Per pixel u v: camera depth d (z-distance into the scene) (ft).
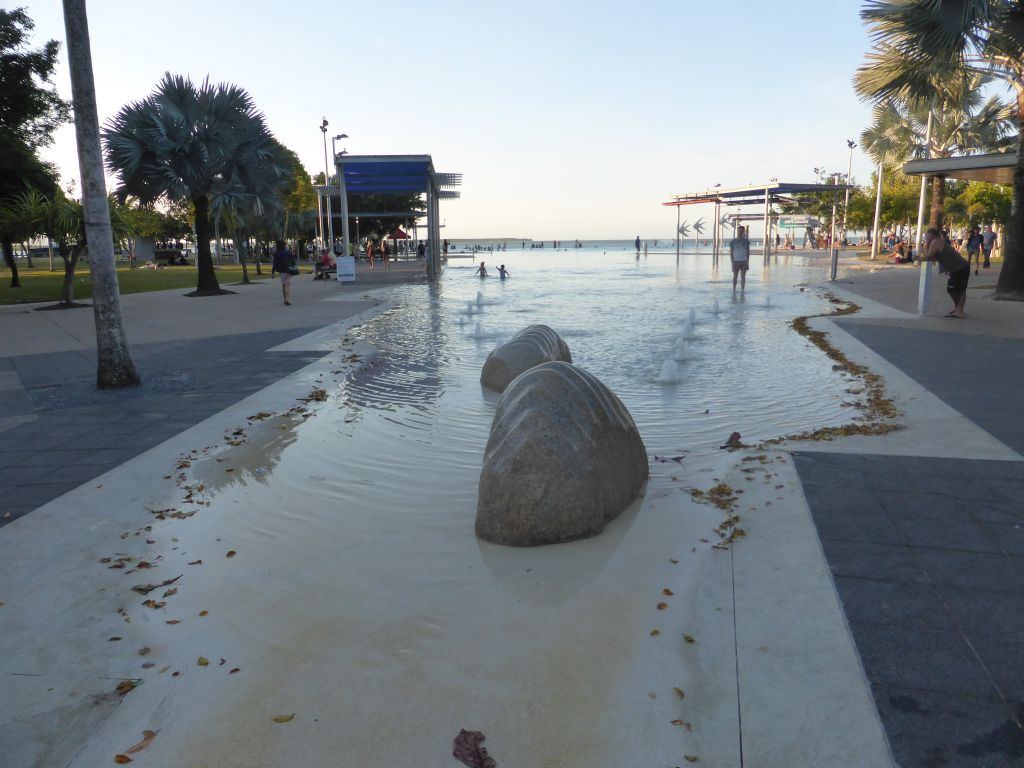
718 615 11.09
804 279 84.12
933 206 78.69
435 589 12.46
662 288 77.66
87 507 16.65
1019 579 11.66
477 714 9.10
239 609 11.96
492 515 14.32
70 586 12.84
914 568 12.15
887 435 19.98
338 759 8.39
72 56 27.94
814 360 32.53
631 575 12.71
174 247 235.81
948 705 8.71
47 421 24.66
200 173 75.77
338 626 11.34
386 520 15.66
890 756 7.95
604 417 15.64
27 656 10.69
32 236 66.80
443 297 71.51
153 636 11.18
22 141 78.79
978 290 62.69
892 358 31.45
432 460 19.80
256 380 30.86
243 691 9.73
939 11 48.55
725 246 258.98
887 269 101.35
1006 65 55.31
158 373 32.83
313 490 17.61
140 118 72.38
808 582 11.85
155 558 13.96
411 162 93.71
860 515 14.39
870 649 9.93
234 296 76.48
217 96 76.02
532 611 11.60
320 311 59.47
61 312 62.28
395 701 9.40
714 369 31.27
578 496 14.15
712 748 8.33
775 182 134.82
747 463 18.02
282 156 87.15
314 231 209.36
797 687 9.26
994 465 17.04
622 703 9.20
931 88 58.70
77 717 9.30
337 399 27.12
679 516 15.16
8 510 16.51
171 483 18.20
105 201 29.25
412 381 30.17
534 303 63.10
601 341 39.73
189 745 8.71
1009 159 55.62
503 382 28.02
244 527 15.42
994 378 26.84
